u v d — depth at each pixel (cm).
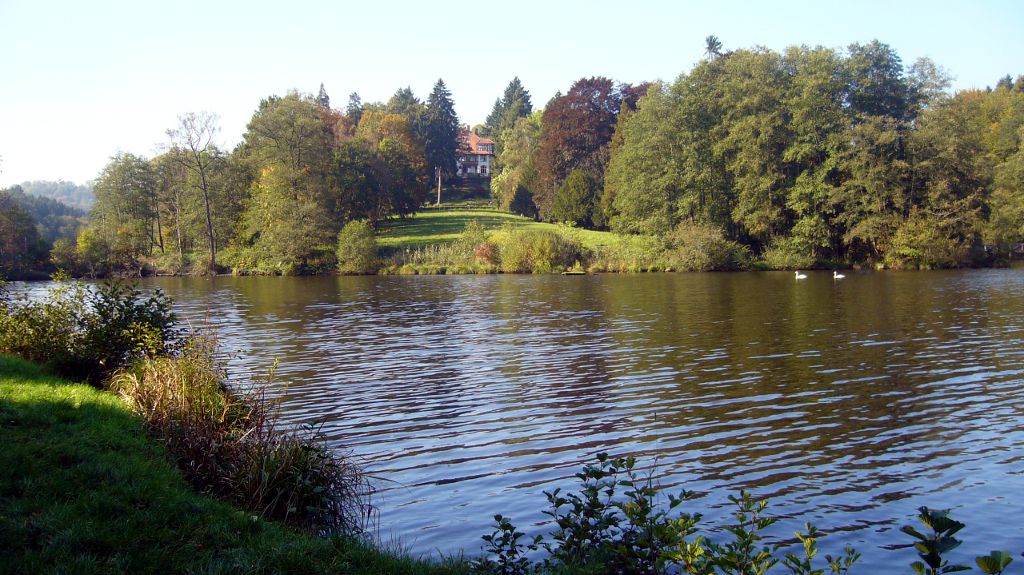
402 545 761
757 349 1955
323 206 6625
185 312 3088
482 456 1088
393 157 8375
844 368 1688
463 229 7731
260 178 7181
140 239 7131
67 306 1366
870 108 5897
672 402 1404
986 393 1430
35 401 947
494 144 15125
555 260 5744
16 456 736
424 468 1033
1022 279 4231
